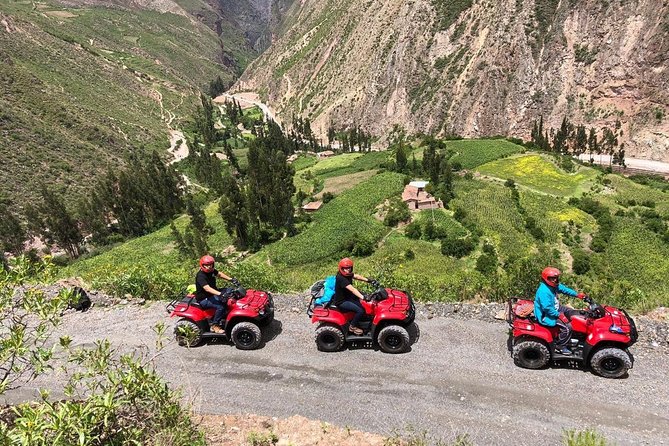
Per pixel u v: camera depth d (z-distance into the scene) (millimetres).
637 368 9633
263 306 11695
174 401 7422
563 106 112500
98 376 10477
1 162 82938
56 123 109688
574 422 8320
